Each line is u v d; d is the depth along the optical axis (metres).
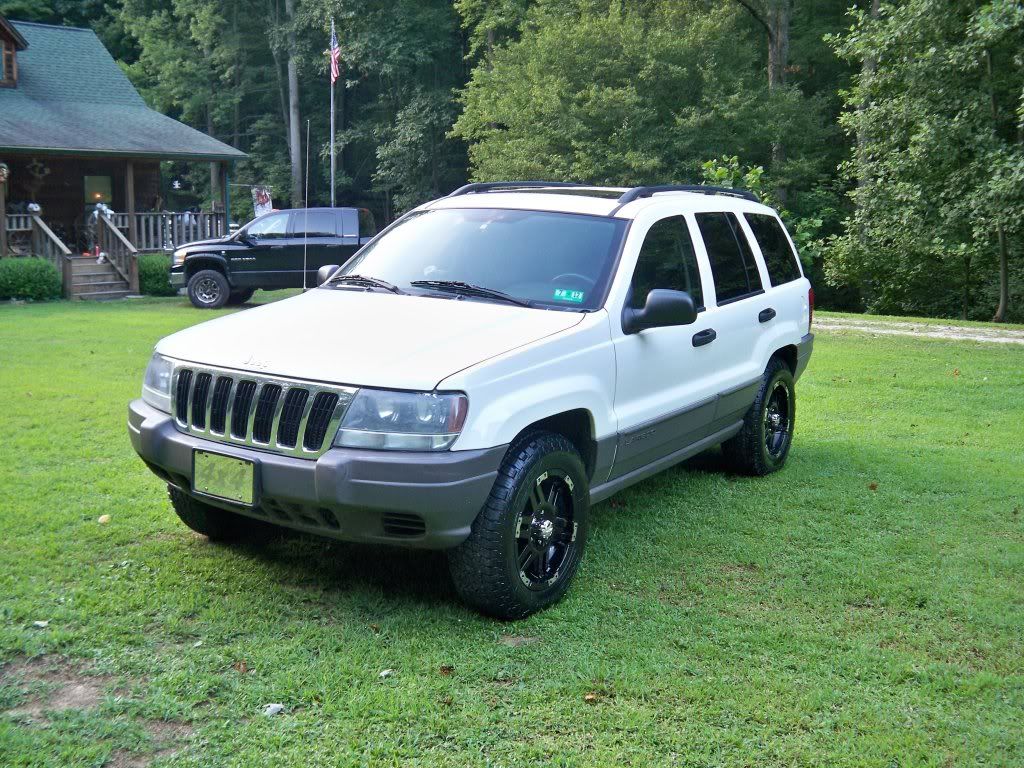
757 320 6.29
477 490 3.92
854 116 21.39
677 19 30.62
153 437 4.38
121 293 21.66
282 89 48.41
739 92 28.11
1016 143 19.53
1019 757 3.21
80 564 4.69
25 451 6.87
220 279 18.98
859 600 4.53
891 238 21.53
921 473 6.85
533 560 4.35
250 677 3.60
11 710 3.32
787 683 3.67
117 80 28.95
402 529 3.95
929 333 15.75
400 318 4.54
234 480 4.09
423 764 3.09
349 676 3.63
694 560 5.02
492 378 4.02
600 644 3.99
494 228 5.29
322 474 3.82
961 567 4.98
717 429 6.09
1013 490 6.44
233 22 47.62
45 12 48.22
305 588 4.50
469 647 3.93
